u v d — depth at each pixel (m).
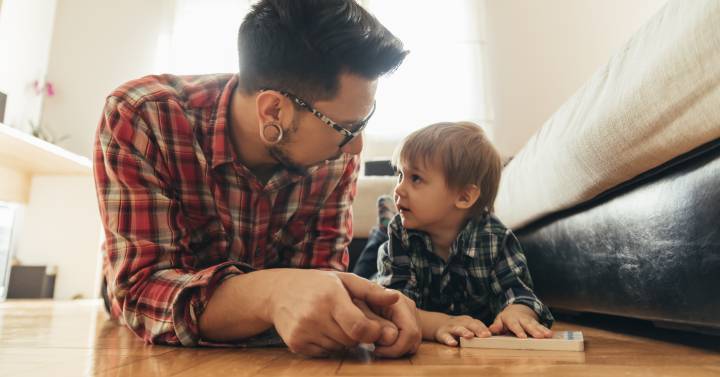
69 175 2.46
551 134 1.00
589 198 0.82
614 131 0.70
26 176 2.42
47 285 2.34
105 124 0.69
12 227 2.31
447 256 1.04
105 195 0.67
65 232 2.43
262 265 0.88
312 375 0.40
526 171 1.12
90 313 1.35
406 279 0.96
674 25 0.60
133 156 0.67
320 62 0.63
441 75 2.78
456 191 0.98
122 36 3.00
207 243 0.79
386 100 2.76
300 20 0.63
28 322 1.05
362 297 0.53
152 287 0.61
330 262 0.93
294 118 0.67
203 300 0.57
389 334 0.50
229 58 2.94
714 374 0.40
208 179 0.74
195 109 0.75
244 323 0.55
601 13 2.78
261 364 0.46
